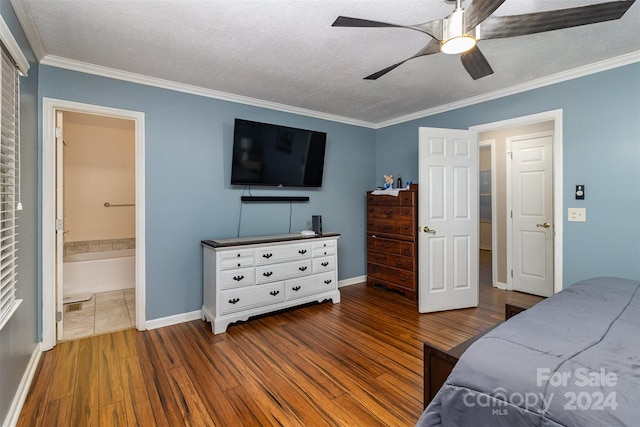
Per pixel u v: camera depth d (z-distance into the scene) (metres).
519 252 4.06
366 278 4.54
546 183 3.79
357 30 2.07
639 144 2.45
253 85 3.06
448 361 1.45
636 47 2.35
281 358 2.36
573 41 2.25
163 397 1.90
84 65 2.54
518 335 1.25
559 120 2.85
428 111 3.94
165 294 2.99
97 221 4.51
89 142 4.45
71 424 1.67
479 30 1.58
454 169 3.40
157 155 2.92
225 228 3.35
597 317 1.38
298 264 3.35
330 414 1.75
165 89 2.96
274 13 1.87
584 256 2.74
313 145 3.83
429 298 3.30
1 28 1.38
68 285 4.03
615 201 2.57
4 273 1.55
